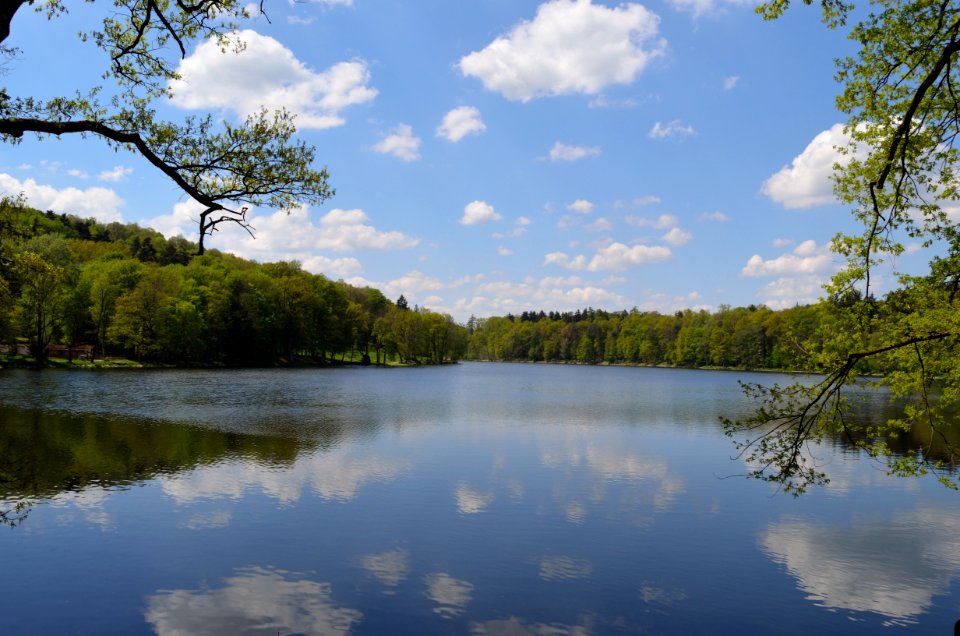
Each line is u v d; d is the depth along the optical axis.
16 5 6.23
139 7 8.88
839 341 10.54
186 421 36.72
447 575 14.50
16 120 7.47
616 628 12.22
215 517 18.23
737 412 50.72
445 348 182.62
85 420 35.22
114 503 19.36
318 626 11.90
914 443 32.75
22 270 25.28
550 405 56.41
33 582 13.55
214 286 99.19
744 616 12.87
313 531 17.22
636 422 43.38
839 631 12.37
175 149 8.13
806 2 10.06
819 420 10.88
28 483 21.39
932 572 15.30
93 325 87.94
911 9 10.12
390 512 19.19
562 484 23.42
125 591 13.20
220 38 9.16
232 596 13.07
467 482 23.36
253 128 8.34
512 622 12.31
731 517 19.53
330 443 31.06
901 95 10.71
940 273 11.21
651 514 19.70
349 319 131.62
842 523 19.09
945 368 10.87
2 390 48.91
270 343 110.19
